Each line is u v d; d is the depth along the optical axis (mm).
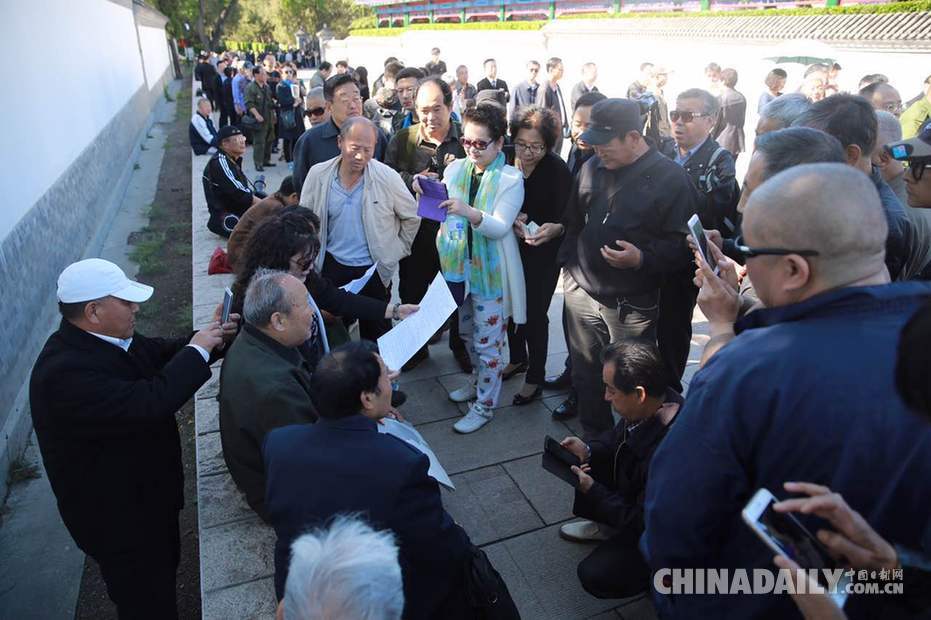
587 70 9547
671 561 1334
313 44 41438
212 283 5770
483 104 3336
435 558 1774
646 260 2832
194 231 7453
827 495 1044
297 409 2184
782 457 1176
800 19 11062
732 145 8312
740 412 1210
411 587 1766
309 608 1150
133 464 2303
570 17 18844
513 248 3533
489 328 3637
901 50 9344
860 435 1103
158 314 7043
